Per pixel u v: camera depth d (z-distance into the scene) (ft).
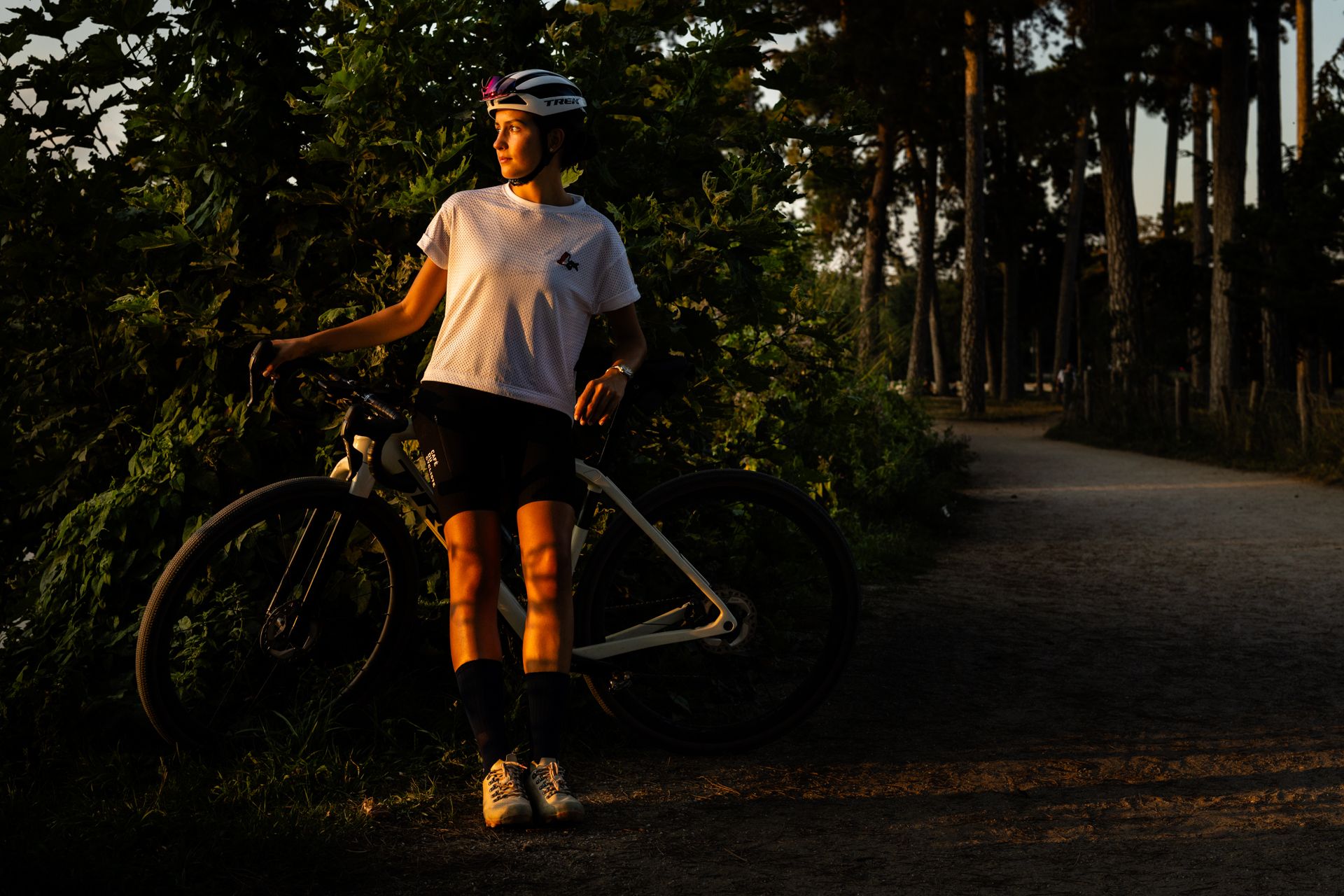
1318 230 61.05
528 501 8.80
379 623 10.32
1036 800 9.31
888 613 17.83
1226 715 11.89
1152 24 79.87
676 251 10.94
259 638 9.50
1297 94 91.61
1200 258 117.70
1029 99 117.50
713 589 10.47
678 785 9.62
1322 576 21.48
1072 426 81.97
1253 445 51.42
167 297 10.75
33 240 10.53
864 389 31.50
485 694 8.79
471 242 8.84
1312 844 8.26
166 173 11.37
